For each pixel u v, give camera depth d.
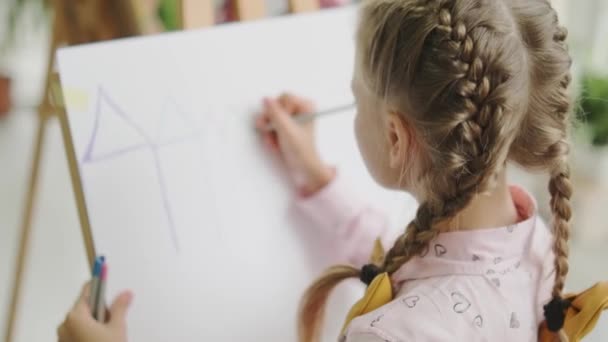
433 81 0.55
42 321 1.47
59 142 1.93
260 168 0.88
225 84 0.85
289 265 0.90
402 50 0.56
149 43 0.79
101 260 0.69
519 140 0.60
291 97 0.91
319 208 0.91
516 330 0.64
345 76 0.97
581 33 1.63
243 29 0.87
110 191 0.76
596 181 1.54
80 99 0.74
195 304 0.82
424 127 0.57
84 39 0.88
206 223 0.83
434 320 0.58
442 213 0.59
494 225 0.63
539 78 0.58
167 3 0.96
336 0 1.08
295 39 0.92
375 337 0.58
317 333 0.83
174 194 0.80
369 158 0.67
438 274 0.62
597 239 1.58
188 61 0.82
